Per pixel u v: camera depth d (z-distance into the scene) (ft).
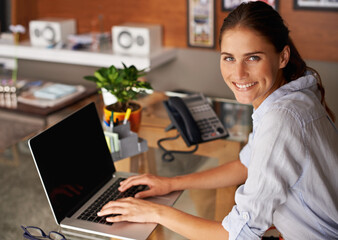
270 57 3.43
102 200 4.60
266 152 3.36
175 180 4.77
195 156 5.55
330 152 3.47
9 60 9.80
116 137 5.41
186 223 3.98
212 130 6.06
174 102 6.08
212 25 10.73
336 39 9.84
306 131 3.36
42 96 8.63
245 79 3.47
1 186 5.06
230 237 3.67
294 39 10.20
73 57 10.89
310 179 3.43
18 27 11.36
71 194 4.42
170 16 11.13
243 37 3.35
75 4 12.03
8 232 4.15
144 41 10.55
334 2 9.57
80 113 4.84
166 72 11.66
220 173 4.88
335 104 10.20
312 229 3.66
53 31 11.46
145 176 4.80
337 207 3.59
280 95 3.72
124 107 6.01
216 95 11.29
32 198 4.81
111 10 11.75
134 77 5.87
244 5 3.46
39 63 12.82
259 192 3.42
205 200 4.61
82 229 4.12
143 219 4.16
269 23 3.36
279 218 3.72
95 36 11.53
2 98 8.73
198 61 11.20
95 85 12.26
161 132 6.28
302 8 9.89
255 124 3.89
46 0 12.30
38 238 4.01
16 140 8.28
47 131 4.27
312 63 10.19
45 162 4.16
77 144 4.68
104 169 4.99
